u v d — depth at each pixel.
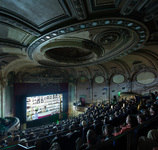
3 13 5.04
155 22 6.74
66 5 4.81
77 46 9.77
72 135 4.23
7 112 17.09
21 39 7.90
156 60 13.91
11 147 2.19
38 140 3.40
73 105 24.30
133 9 5.18
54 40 8.97
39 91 21.31
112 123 6.07
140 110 7.76
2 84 15.22
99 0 4.71
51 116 22.75
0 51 9.68
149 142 1.83
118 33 8.41
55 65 17.02
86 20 5.85
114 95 21.11
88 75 23.44
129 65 18.05
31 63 16.25
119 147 2.07
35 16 5.48
